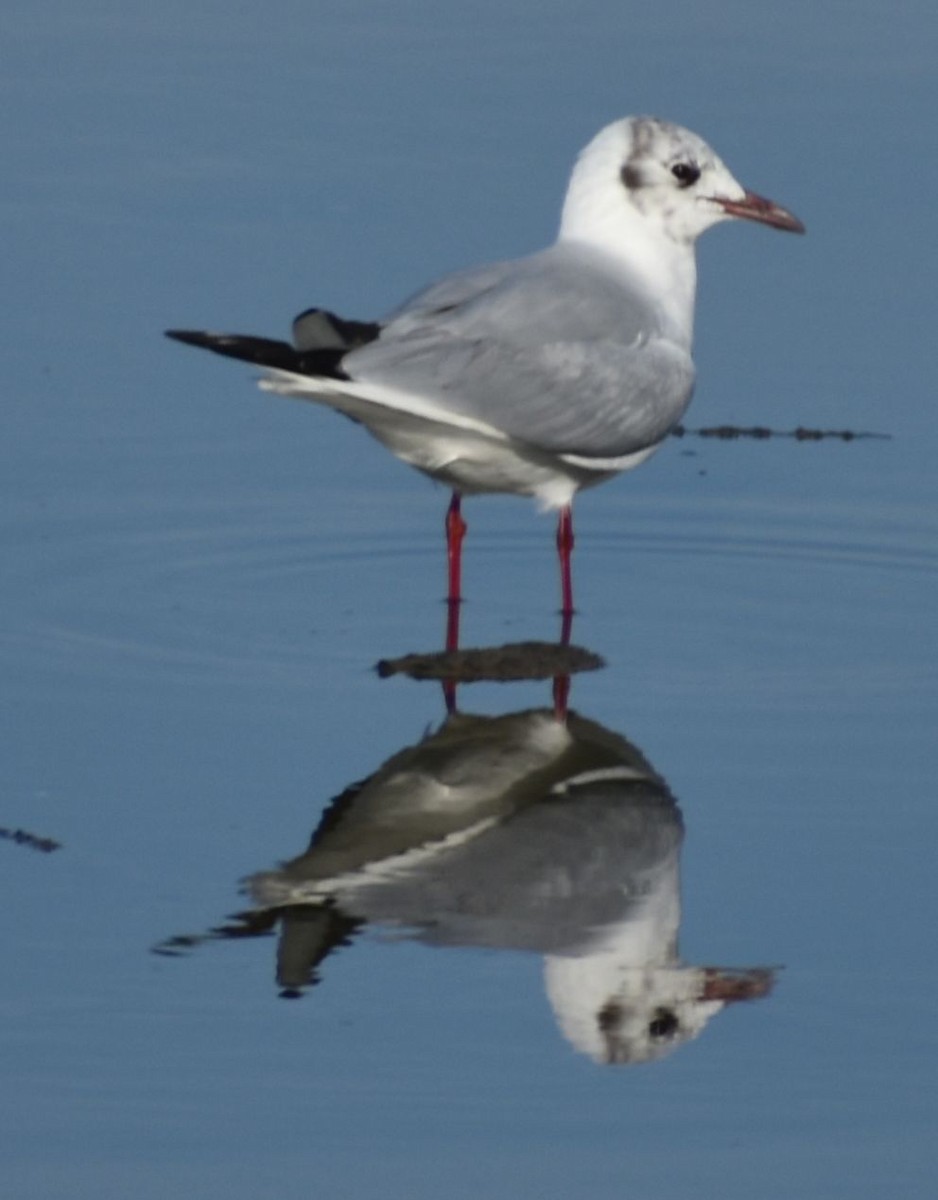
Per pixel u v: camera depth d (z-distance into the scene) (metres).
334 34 25.86
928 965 12.23
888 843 13.40
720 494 18.69
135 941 12.38
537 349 15.77
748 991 12.00
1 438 18.92
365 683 15.49
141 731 14.70
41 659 15.66
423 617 16.59
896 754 14.51
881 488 18.70
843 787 14.08
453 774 14.23
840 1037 11.62
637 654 16.06
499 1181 10.55
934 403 19.84
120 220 21.97
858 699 15.30
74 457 18.72
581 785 14.14
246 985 12.00
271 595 16.86
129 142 23.41
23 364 19.94
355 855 13.27
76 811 13.71
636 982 12.09
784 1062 11.44
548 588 17.17
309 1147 10.76
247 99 24.25
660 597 17.02
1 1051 11.43
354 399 15.09
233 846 13.34
